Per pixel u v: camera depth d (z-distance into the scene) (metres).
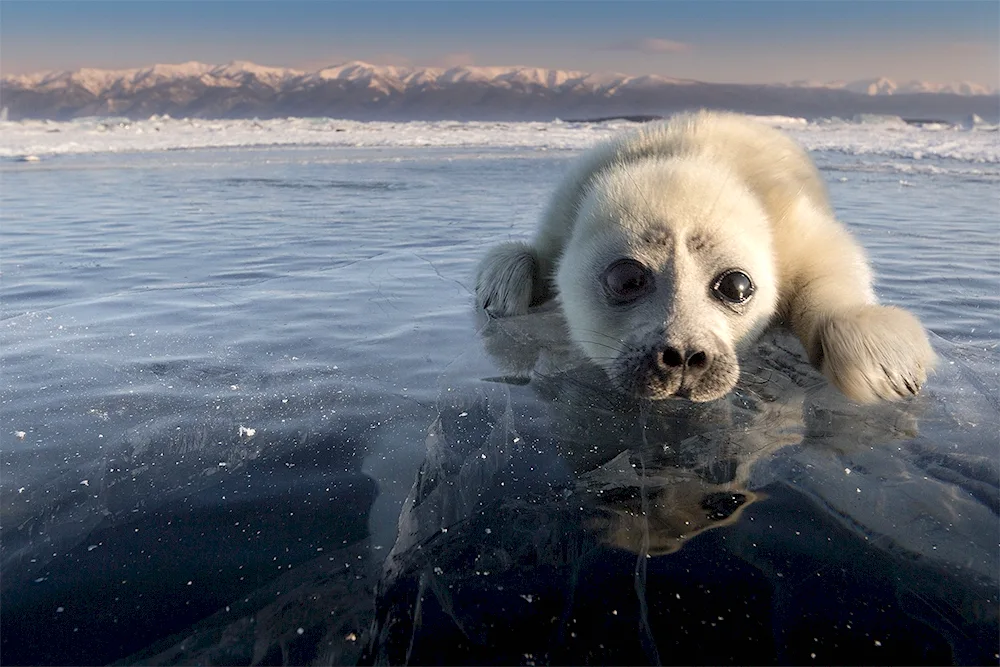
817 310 0.46
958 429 0.34
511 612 0.22
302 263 0.76
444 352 0.46
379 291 0.63
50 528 0.26
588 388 0.40
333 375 0.41
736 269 0.44
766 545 0.25
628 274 0.44
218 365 0.43
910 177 1.80
